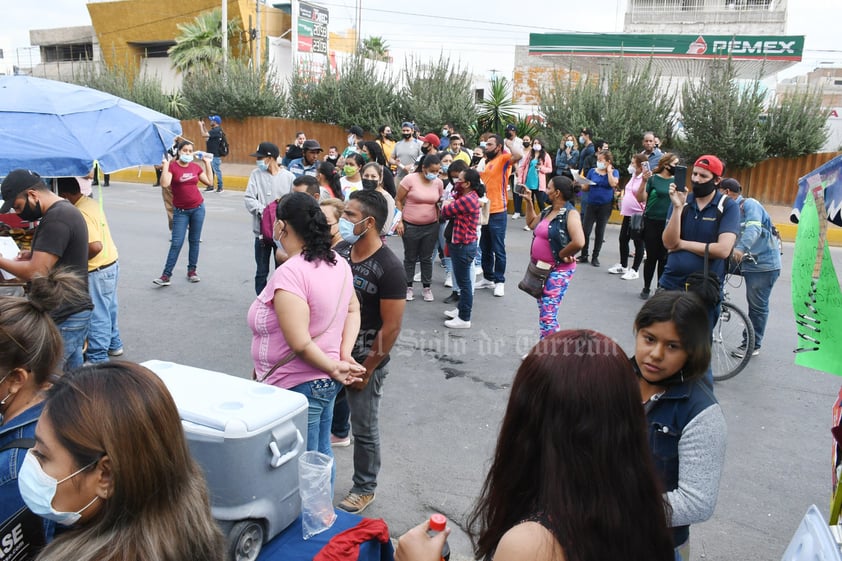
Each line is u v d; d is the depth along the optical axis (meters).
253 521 2.65
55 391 1.50
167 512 1.51
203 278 8.45
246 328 6.62
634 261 9.15
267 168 6.93
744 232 5.64
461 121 18.31
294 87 20.91
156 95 24.22
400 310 3.52
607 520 1.38
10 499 1.74
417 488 3.93
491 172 7.85
